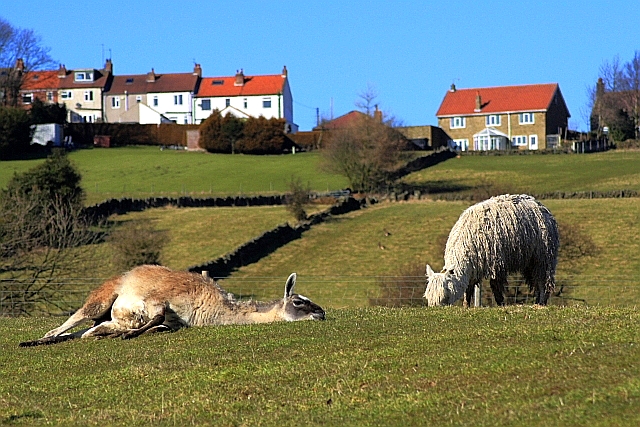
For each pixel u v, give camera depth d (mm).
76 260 38781
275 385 11531
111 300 14945
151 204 66250
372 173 73062
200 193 72312
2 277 38125
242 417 10359
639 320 13805
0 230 36125
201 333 14391
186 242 55188
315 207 65000
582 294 36000
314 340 13547
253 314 15227
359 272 46344
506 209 19250
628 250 46844
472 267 19188
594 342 12266
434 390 10695
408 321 15008
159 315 14664
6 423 10594
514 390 10352
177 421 10391
